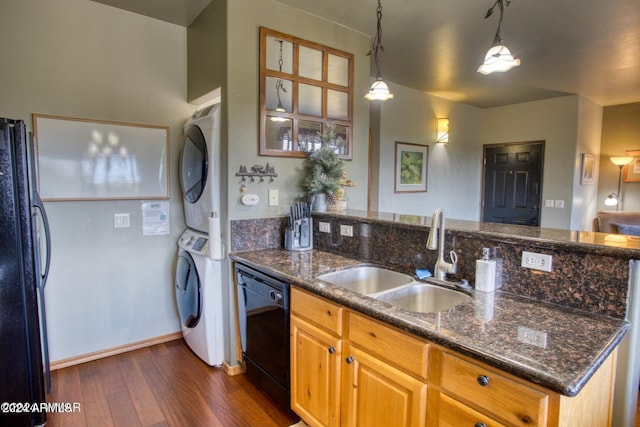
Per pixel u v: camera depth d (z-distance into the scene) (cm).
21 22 227
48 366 212
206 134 240
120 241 272
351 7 249
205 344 253
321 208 258
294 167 262
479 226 180
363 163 300
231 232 238
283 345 196
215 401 216
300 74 258
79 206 255
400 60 352
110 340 273
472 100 517
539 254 144
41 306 206
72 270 255
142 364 259
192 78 280
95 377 242
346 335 156
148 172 278
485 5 245
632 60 350
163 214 289
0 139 175
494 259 157
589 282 132
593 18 263
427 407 123
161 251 291
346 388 157
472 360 108
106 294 269
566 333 115
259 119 241
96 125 255
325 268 200
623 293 124
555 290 140
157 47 277
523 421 97
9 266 180
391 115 432
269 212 253
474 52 331
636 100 515
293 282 182
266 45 240
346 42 281
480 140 582
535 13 255
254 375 229
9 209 179
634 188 529
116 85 262
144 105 274
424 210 485
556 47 318
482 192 587
